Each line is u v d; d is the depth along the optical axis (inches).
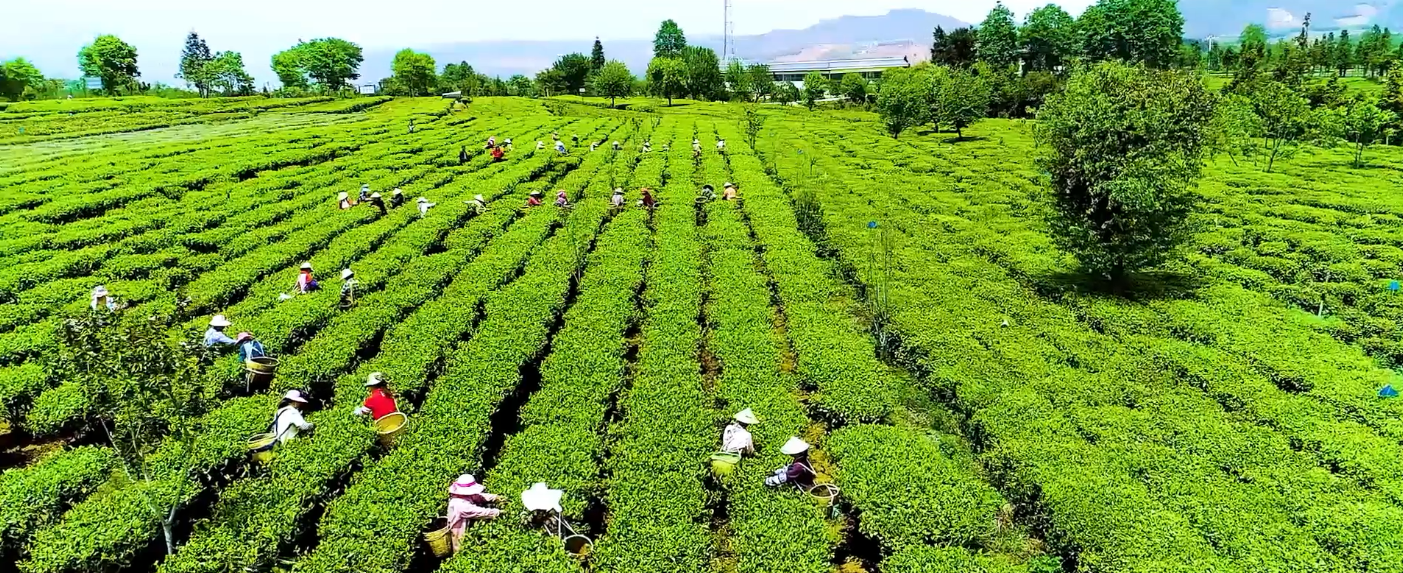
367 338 964.6
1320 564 554.6
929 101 3164.4
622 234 1482.5
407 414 811.4
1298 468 684.1
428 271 1238.9
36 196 1637.6
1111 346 952.3
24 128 3011.8
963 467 751.1
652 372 881.5
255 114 3897.6
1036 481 665.6
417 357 904.3
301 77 5925.2
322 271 1223.5
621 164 2332.7
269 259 1284.4
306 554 601.3
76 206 1555.1
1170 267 1274.6
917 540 603.2
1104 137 1031.0
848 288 1267.2
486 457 789.2
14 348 884.6
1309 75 4003.4
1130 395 825.5
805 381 888.9
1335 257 1321.4
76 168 1948.8
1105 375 869.2
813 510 630.5
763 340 976.3
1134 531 591.8
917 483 660.7
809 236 1577.3
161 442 677.3
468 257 1366.9
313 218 1571.1
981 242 1460.4
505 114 4003.4
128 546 591.5
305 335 1011.3
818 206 1749.5
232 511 616.7
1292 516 618.8
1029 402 799.7
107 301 970.1
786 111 4643.2
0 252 1259.8
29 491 624.7
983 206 1774.1
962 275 1258.0
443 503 647.8
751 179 2076.8
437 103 4480.8
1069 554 606.9
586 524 661.9
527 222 1571.1
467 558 578.9
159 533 633.0
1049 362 909.2
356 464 709.9
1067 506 624.1
